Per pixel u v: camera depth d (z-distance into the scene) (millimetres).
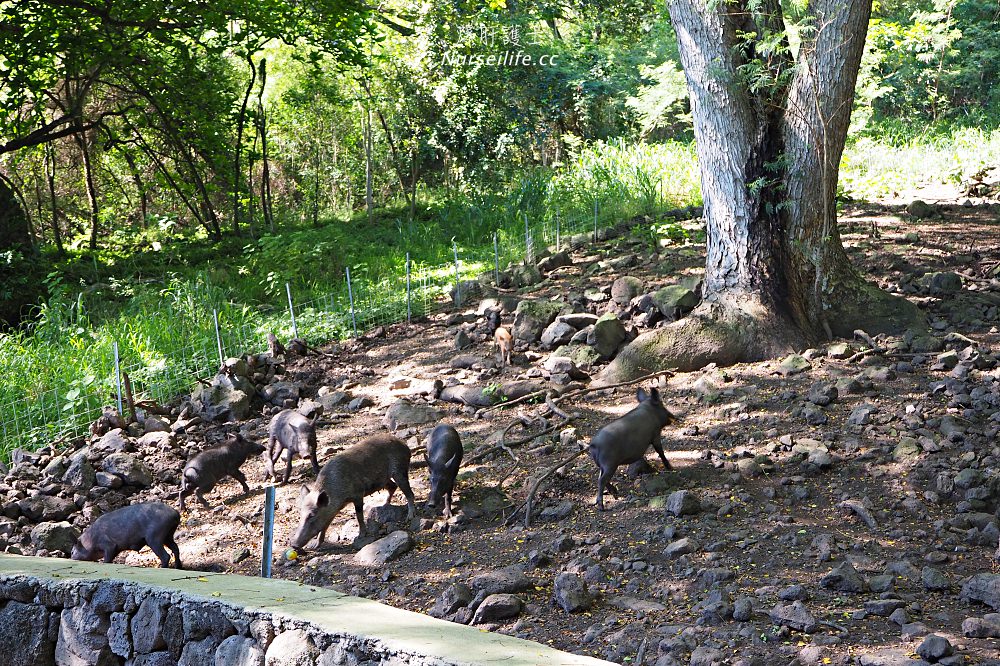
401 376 11992
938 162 20953
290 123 32844
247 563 7391
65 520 8500
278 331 14383
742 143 10680
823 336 10883
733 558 6469
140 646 4883
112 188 34125
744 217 10820
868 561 6230
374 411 10977
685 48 10828
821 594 5785
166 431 10648
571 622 5773
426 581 6660
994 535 6336
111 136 26812
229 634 4609
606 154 23562
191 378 12523
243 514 8438
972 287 11969
